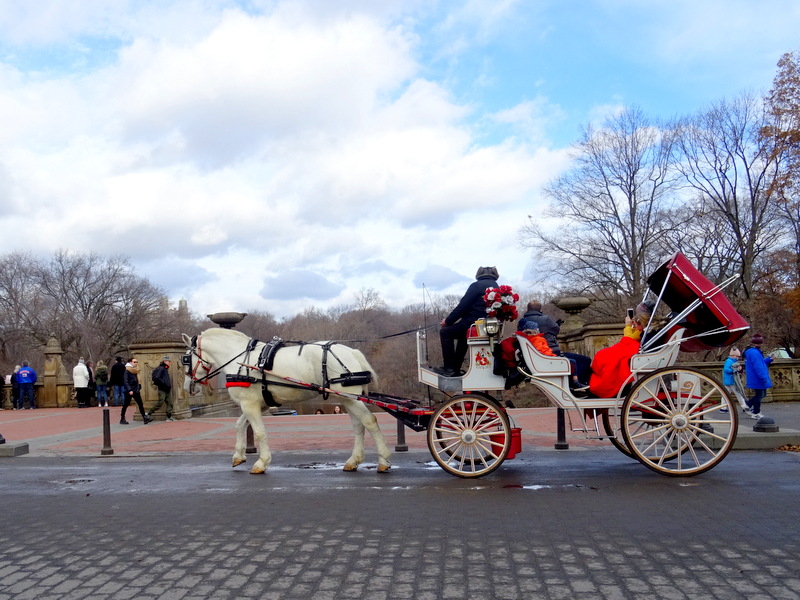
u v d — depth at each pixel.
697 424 9.26
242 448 10.39
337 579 5.04
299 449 12.20
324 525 6.56
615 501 7.25
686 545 5.65
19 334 57.94
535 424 14.84
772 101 29.75
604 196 40.12
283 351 9.68
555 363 8.54
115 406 25.70
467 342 8.91
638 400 8.47
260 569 5.30
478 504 7.28
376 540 6.01
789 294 31.03
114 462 11.50
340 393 9.40
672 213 39.44
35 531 6.70
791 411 16.16
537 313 9.46
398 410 9.20
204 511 7.31
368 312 74.31
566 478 8.64
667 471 8.45
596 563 5.26
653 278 9.23
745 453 10.34
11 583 5.15
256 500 7.79
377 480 8.86
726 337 8.48
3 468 11.14
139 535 6.42
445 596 4.67
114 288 60.59
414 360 48.91
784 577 4.88
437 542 5.91
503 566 5.24
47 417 21.27
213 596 4.77
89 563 5.59
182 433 15.45
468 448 8.91
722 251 38.81
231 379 9.62
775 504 6.95
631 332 8.88
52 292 59.19
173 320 64.62
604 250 39.91
